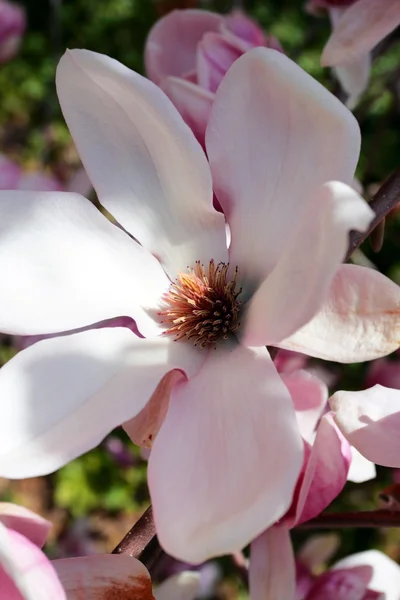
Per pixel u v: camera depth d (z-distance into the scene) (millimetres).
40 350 462
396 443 458
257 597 468
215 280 497
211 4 1101
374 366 771
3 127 1703
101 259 495
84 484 1213
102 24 1810
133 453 1044
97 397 453
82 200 492
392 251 1269
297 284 435
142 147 494
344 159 452
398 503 508
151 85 458
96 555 445
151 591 441
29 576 399
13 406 447
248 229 489
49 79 1749
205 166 475
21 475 431
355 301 439
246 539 402
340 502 978
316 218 424
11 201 482
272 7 1742
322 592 551
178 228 504
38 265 480
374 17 538
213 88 569
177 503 427
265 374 460
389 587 567
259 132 475
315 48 1449
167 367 476
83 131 489
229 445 442
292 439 424
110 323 578
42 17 1907
